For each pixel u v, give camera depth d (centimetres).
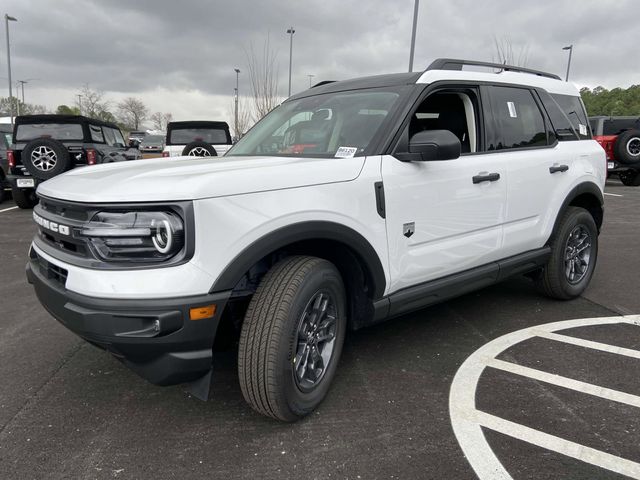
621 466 228
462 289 349
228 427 261
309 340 265
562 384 304
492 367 327
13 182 988
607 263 590
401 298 305
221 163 282
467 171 334
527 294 478
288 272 249
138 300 211
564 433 253
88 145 1037
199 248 215
